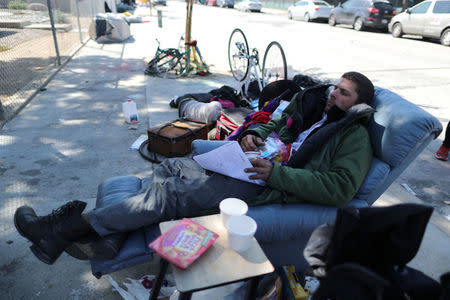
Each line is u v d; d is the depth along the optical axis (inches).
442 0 447.2
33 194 106.8
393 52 393.1
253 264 52.1
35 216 69.9
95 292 73.6
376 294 35.2
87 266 80.5
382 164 74.3
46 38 308.5
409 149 70.8
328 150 75.0
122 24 415.5
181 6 1198.3
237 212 59.2
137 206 68.2
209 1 1215.6
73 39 368.2
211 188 71.8
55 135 150.6
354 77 78.1
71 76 251.4
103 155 134.9
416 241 40.7
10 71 242.7
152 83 242.1
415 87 251.4
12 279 75.3
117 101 199.2
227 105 170.7
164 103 199.0
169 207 69.5
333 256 43.7
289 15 791.7
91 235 69.6
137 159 133.3
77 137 149.6
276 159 84.2
